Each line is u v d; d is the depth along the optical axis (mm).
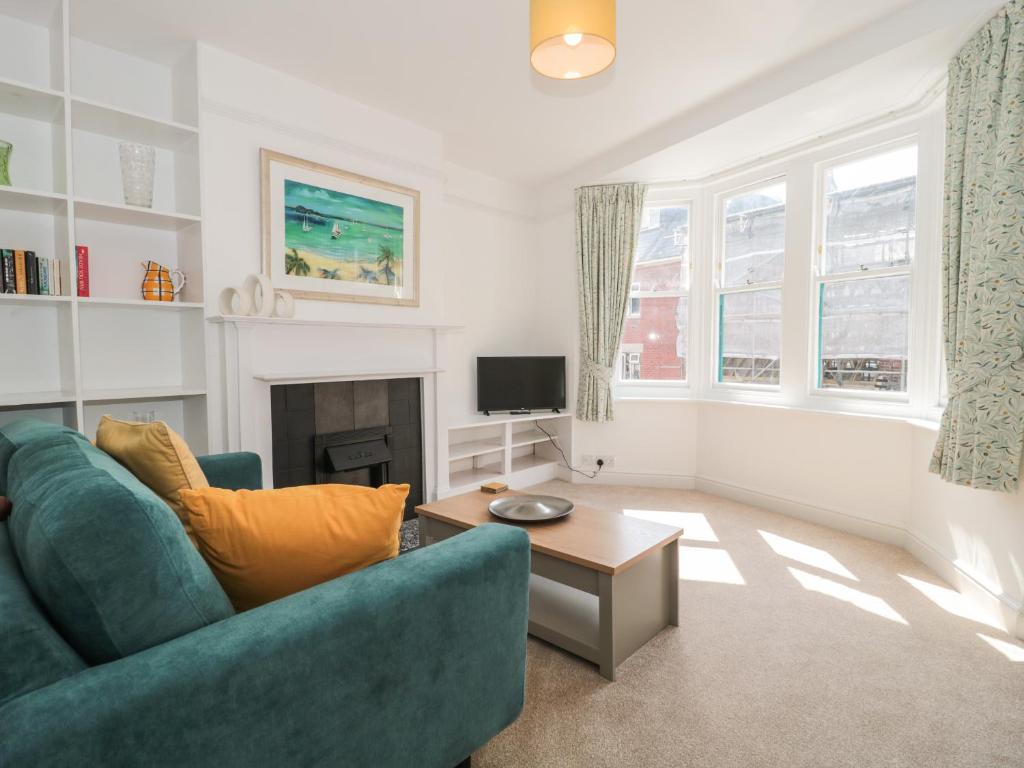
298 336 2951
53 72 2322
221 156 2660
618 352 4199
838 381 3297
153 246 2730
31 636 707
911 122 2881
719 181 3936
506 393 4285
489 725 1282
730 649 1970
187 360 2748
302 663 880
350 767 972
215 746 784
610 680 1783
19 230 2363
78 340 2240
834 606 2287
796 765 1416
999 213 1986
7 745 625
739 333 3900
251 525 1037
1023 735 1515
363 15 2369
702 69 2771
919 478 2797
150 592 811
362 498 1131
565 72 1781
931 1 2188
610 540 1955
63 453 1121
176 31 2477
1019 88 1938
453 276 4199
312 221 2980
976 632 2062
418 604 1066
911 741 1499
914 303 2871
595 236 4199
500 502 2316
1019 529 2021
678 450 4211
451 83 2951
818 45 2562
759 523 3350
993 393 2014
